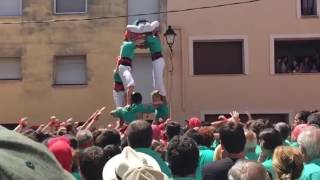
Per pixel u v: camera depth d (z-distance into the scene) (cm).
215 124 876
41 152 162
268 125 777
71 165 484
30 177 152
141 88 2459
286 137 784
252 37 2450
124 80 1473
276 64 2486
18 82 2455
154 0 2480
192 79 2430
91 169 471
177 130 796
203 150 664
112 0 2462
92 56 2448
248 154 647
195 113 2422
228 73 2503
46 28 2466
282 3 2455
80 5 2500
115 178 346
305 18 2448
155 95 1354
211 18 2453
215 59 2502
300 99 2425
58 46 2462
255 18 2453
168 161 510
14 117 2445
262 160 591
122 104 1520
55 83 2478
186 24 2445
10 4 2500
